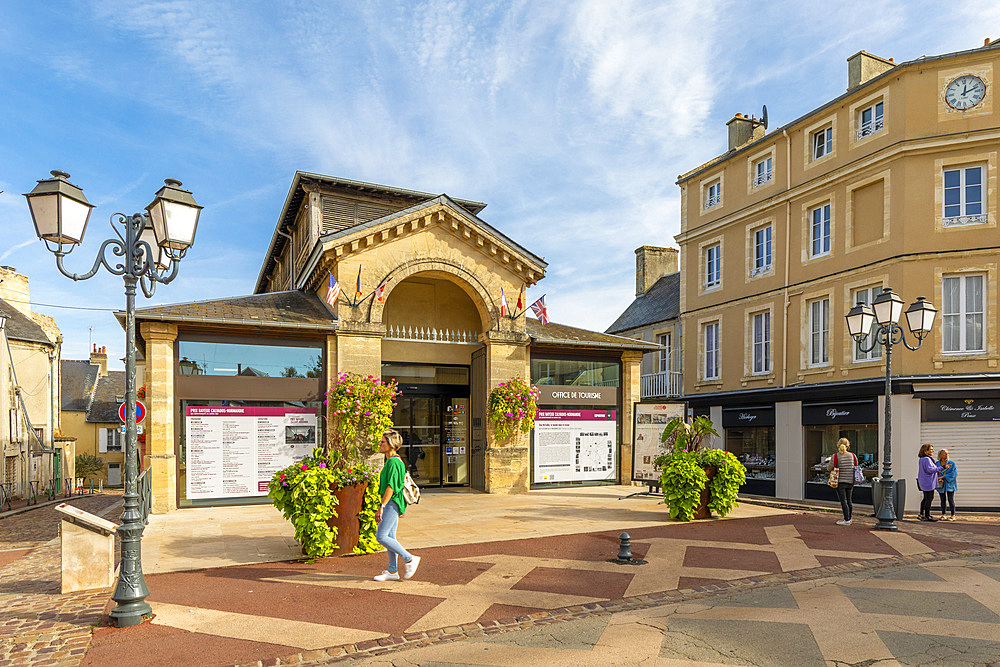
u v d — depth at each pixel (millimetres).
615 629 5715
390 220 14570
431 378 17016
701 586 7172
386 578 7359
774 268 20281
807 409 18594
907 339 15914
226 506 12836
